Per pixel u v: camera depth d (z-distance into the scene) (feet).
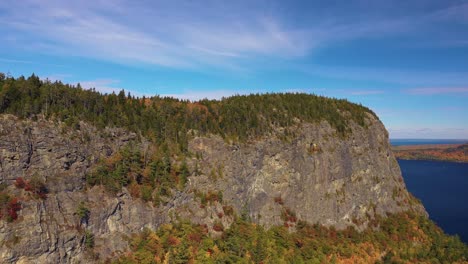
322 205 450.30
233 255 306.14
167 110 413.59
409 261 403.54
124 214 294.46
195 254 298.15
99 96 367.66
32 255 226.58
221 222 351.87
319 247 382.83
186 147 372.99
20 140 256.93
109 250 272.10
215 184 370.32
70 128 296.51
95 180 291.38
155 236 300.20
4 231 219.61
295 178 434.71
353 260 385.29
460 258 419.74
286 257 345.10
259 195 407.64
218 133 404.16
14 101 281.54
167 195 327.26
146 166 332.60
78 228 259.39
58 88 331.77
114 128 335.88
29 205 236.63
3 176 240.32
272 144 426.51
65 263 242.78
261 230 369.71
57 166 271.69
